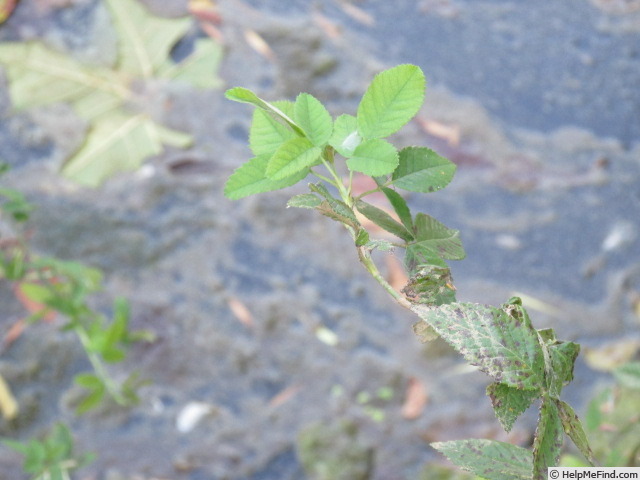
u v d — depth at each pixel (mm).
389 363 1583
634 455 942
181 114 1907
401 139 1911
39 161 1795
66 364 1542
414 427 1512
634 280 1721
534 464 516
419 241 565
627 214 1830
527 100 2047
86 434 1485
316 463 1471
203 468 1471
